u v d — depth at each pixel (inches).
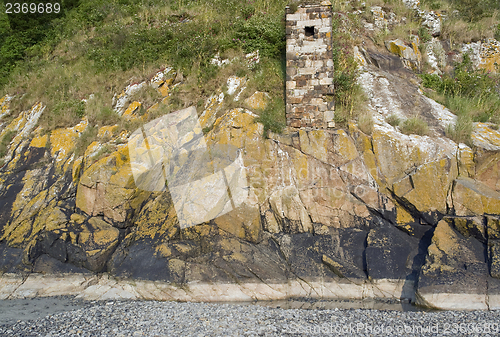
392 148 393.1
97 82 525.3
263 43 509.4
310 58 432.8
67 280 373.4
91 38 623.5
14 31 653.3
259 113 434.6
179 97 478.3
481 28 617.6
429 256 340.2
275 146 408.8
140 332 259.8
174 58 527.2
